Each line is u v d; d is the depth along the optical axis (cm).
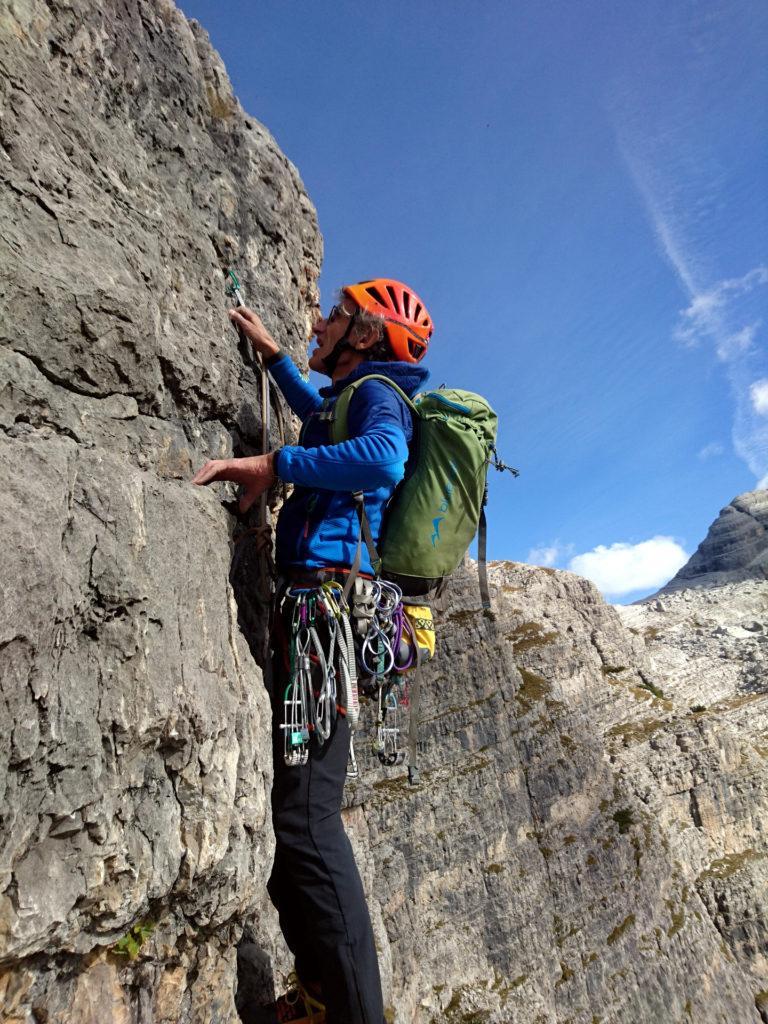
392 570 324
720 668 9900
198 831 245
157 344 295
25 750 190
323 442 331
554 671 6600
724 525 17862
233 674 289
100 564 228
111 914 215
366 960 287
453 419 327
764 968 5319
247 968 390
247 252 428
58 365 250
